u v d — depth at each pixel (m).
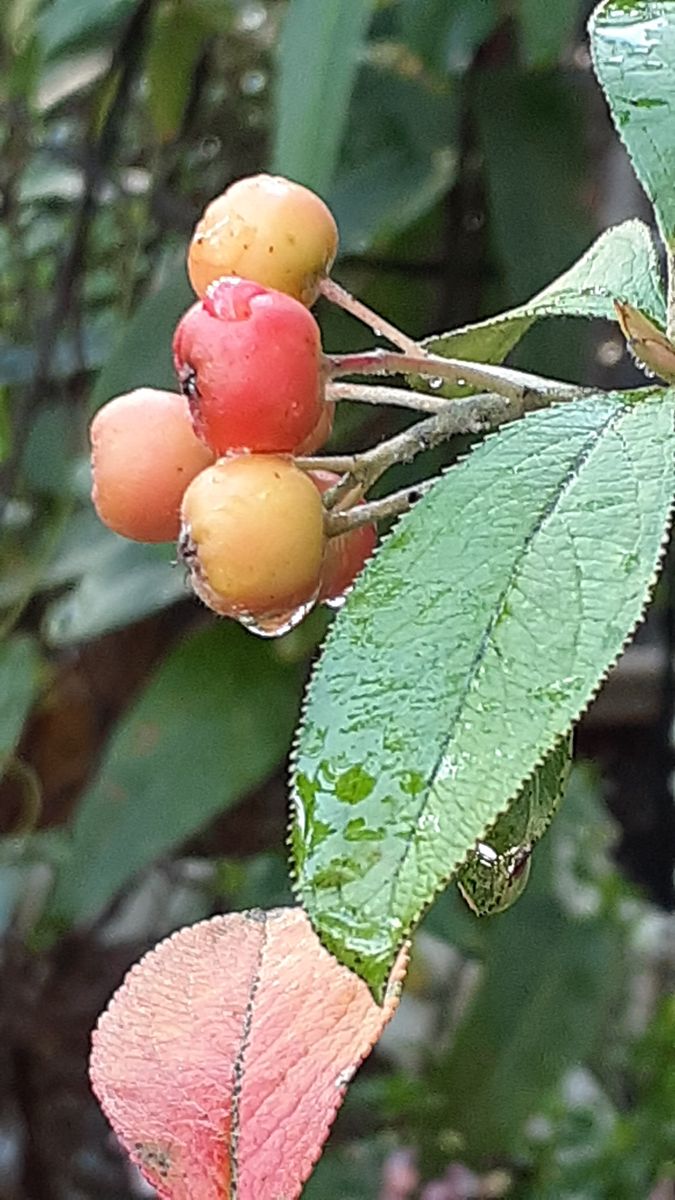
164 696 0.30
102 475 0.15
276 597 0.14
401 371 0.14
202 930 0.15
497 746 0.12
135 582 0.32
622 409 0.13
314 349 0.14
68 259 0.34
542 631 0.12
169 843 0.29
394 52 0.31
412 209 0.30
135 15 0.33
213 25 0.34
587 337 0.28
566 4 0.25
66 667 0.36
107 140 0.34
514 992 0.36
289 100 0.23
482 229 0.31
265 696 0.30
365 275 0.31
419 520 0.12
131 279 0.34
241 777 0.29
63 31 0.34
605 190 0.31
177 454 0.15
